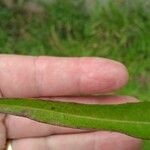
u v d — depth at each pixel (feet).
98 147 0.25
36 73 0.23
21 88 0.24
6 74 0.23
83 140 0.25
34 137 0.25
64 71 0.22
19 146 0.25
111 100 0.22
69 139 0.25
